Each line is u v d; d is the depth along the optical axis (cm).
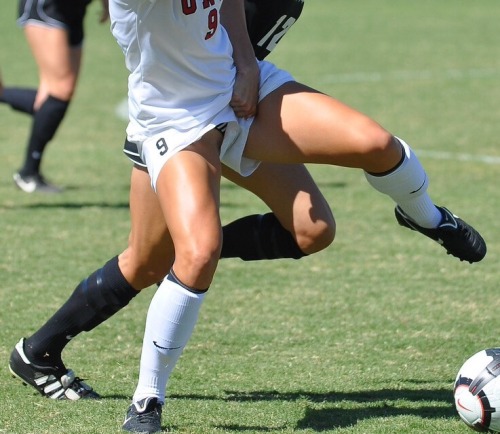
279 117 1360
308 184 1457
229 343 1803
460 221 1448
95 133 4206
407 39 7238
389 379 1605
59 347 1503
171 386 1568
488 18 8531
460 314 1977
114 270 1462
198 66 1328
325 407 1462
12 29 7650
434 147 3844
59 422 1392
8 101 3130
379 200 3066
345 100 4888
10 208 2958
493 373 1322
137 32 1306
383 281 2223
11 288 2158
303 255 1503
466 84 5375
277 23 1477
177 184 1289
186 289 1277
